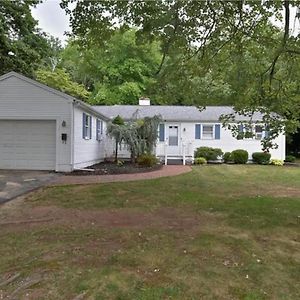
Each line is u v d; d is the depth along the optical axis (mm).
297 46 8039
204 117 21594
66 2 8359
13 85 14023
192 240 4992
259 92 10148
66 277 3619
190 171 15305
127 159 20484
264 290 3365
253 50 9641
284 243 4918
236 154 20266
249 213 6820
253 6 7875
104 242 4855
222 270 3861
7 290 3320
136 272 3773
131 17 8453
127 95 28688
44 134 14070
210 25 8539
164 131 21844
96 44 9375
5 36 17469
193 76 10383
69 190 9398
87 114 16312
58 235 5176
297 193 9445
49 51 21828
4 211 6840
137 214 6695
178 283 3500
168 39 9008
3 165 14242
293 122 9984
